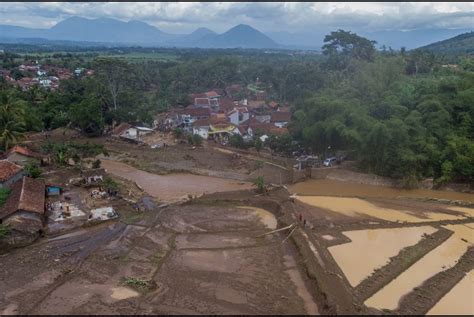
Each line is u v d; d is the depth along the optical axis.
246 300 30.53
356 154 63.78
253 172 65.75
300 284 32.84
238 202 50.81
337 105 63.59
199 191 56.78
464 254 37.62
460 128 60.38
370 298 30.67
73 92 104.94
